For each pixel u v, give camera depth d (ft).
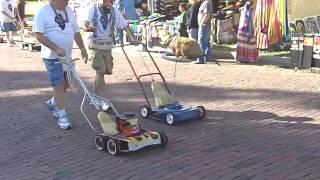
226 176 18.92
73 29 24.62
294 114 27.22
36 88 35.14
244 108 28.63
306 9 48.06
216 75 38.55
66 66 24.52
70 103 30.25
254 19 43.78
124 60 45.93
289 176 18.79
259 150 21.62
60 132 24.79
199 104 29.76
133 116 22.11
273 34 45.29
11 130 25.36
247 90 33.24
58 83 24.58
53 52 24.08
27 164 20.74
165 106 26.48
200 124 25.59
